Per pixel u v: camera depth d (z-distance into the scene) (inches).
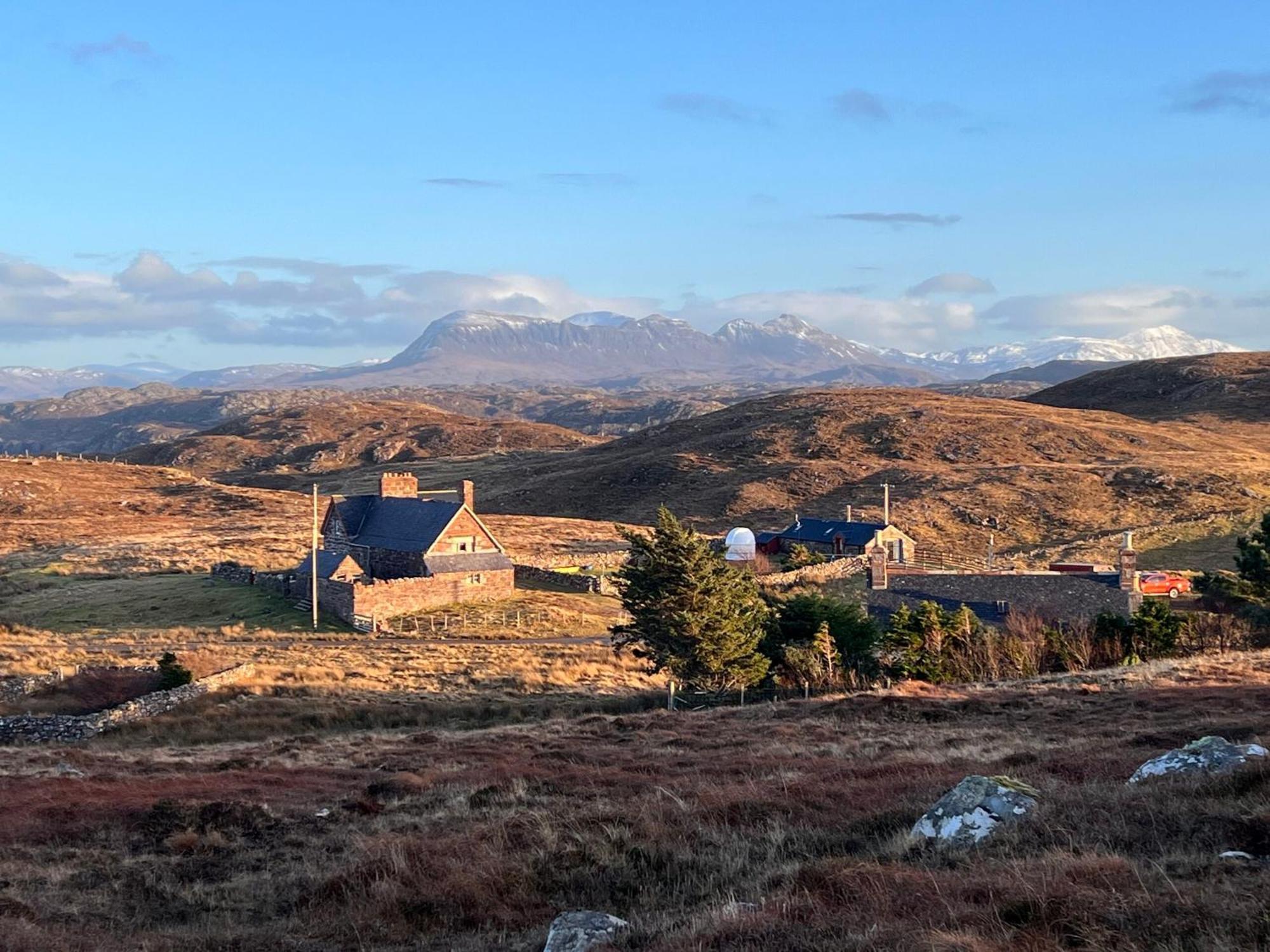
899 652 2149.4
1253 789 616.1
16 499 5629.9
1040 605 2605.8
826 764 1028.5
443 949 562.6
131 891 738.2
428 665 2219.5
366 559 3120.1
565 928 520.1
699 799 837.8
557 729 1521.9
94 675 1948.8
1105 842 547.2
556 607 2945.4
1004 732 1198.9
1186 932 380.8
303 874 746.8
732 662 2038.6
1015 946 386.3
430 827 839.7
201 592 3036.4
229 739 1648.6
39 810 966.4
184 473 7150.6
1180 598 3004.4
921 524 4977.9
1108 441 6904.5
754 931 455.5
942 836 627.8
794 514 5433.1
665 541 2096.5
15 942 582.6
